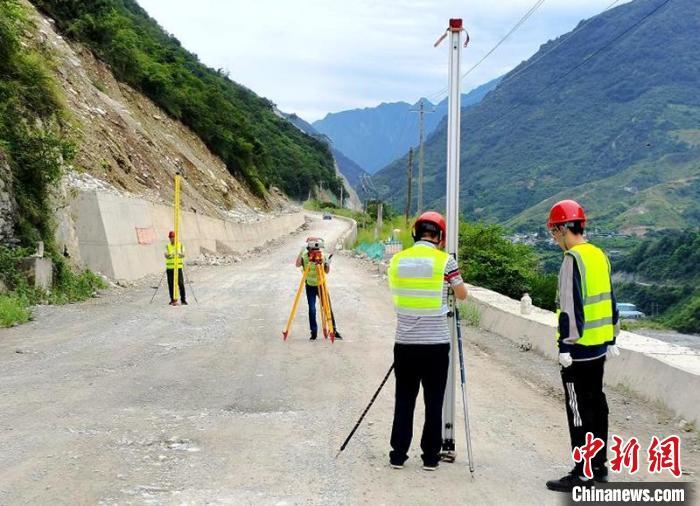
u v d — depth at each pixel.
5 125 19.11
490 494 5.14
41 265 17.91
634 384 8.34
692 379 7.30
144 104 53.47
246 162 79.06
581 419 5.29
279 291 22.06
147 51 66.38
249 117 132.50
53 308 16.70
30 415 7.21
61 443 6.23
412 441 6.55
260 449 6.17
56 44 40.00
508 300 15.46
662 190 194.00
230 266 34.31
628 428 7.05
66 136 23.91
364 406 7.81
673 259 88.94
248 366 10.14
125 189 34.03
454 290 5.67
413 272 5.62
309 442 6.41
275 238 67.31
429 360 5.60
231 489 5.16
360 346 12.04
